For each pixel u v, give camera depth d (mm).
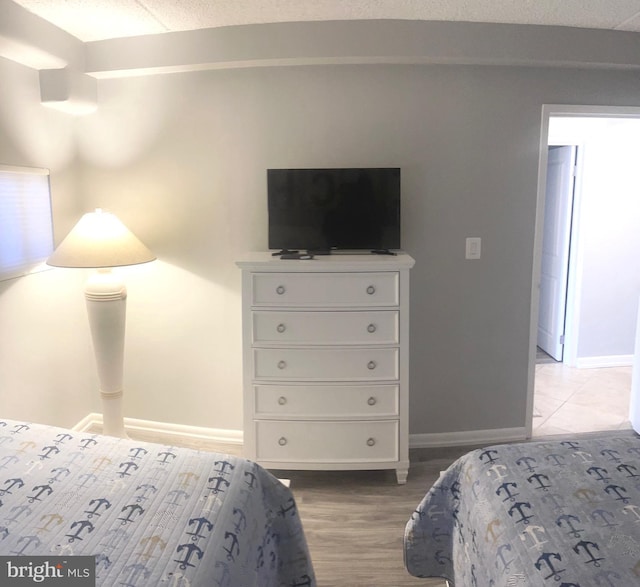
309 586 1759
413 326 2969
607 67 2770
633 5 2363
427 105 2795
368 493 2605
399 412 2605
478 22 2582
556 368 4371
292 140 2828
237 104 2814
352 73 2768
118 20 2469
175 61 2660
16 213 2516
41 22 2412
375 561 2119
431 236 2898
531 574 1173
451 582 1792
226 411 3100
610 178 4160
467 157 2842
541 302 4840
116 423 2854
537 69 2795
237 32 2596
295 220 2732
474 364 3025
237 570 1264
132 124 2896
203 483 1462
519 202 2898
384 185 2686
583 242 4223
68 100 2658
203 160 2881
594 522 1301
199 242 2955
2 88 2420
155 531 1247
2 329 2486
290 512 1699
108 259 2518
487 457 1659
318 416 2605
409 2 2334
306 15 2477
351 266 2482
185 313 3033
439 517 1770
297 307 2531
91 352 3211
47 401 2838
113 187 2965
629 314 4375
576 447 1688
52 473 1490
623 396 3785
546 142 2857
